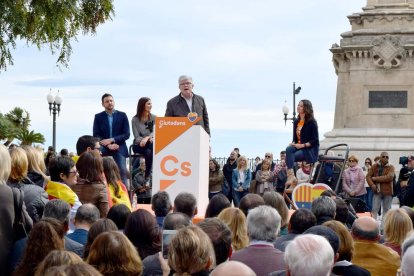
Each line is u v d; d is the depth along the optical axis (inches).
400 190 1461.6
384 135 1854.1
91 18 1362.0
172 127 825.5
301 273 378.3
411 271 380.2
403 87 1872.5
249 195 655.8
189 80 938.1
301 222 579.8
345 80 1908.2
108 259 411.2
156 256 481.1
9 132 1968.5
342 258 514.6
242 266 332.8
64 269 317.1
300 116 1115.3
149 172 999.6
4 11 1274.6
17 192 529.7
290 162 1108.5
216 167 1309.1
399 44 1867.6
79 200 666.8
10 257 521.0
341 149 1851.6
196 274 404.8
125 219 587.5
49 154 999.0
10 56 1300.4
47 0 1306.6
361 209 1198.3
